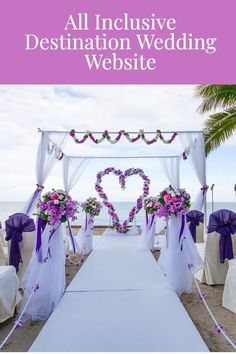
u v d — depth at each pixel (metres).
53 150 4.29
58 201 2.72
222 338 2.08
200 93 5.48
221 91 5.26
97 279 3.36
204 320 2.39
